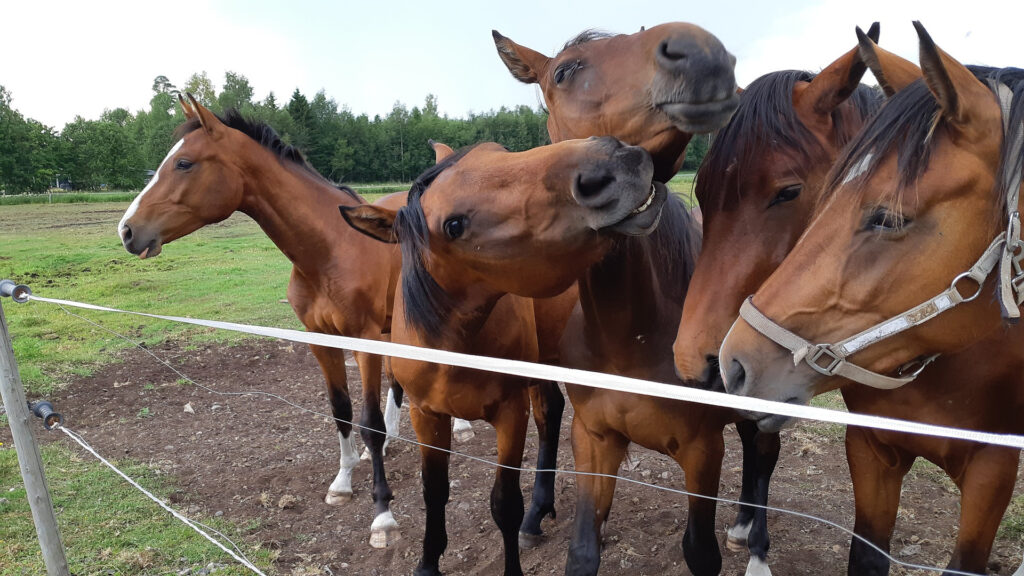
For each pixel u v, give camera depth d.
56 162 47.12
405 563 3.16
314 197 3.72
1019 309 1.45
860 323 1.44
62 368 6.18
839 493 3.56
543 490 3.38
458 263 1.98
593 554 2.25
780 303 1.50
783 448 4.15
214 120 3.61
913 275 1.37
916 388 1.83
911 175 1.34
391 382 4.57
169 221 3.64
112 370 6.16
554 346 3.17
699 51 1.55
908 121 1.38
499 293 2.17
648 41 1.70
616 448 2.34
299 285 3.95
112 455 4.32
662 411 2.15
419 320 2.25
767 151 1.83
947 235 1.34
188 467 4.15
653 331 2.17
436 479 2.73
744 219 1.84
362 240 3.75
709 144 1.95
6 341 2.14
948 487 3.57
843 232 1.43
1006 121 1.33
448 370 2.34
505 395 2.49
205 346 6.95
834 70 1.85
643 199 1.60
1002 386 1.77
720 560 2.40
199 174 3.59
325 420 4.95
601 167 1.58
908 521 3.24
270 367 6.27
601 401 2.24
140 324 7.86
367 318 3.73
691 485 2.29
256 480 3.98
